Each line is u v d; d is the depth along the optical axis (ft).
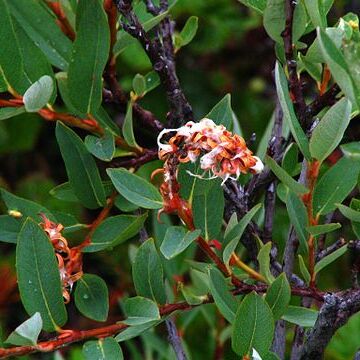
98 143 1.99
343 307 1.82
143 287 1.92
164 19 2.07
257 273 1.95
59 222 2.03
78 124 2.00
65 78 2.00
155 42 1.99
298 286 1.96
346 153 1.75
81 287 1.96
